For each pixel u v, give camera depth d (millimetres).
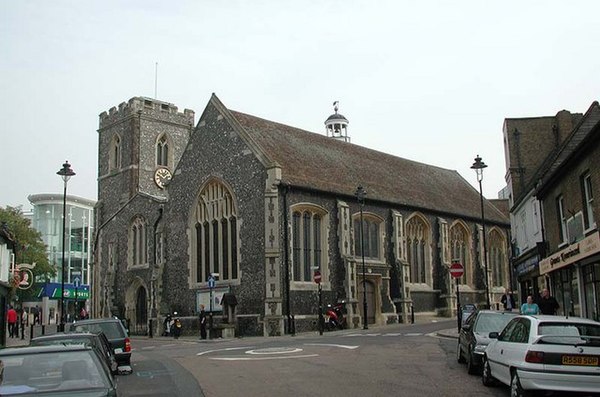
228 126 39906
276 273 35656
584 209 19859
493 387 13430
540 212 27188
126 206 48562
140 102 55656
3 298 31234
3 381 7262
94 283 51469
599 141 17641
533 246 30156
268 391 13438
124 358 18312
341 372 16297
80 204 92812
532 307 20031
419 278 48031
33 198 90125
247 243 37344
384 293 43031
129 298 46969
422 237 49062
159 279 42844
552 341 10875
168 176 56562
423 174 56812
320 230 39531
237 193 38500
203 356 22891
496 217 59094
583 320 11625
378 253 43875
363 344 25266
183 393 13578
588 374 10516
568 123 34219
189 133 58906
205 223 41031
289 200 37188
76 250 91000
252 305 36469
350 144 51062
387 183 47719
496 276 57219
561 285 24531
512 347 11812
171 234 43094
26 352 7773
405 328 36938
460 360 17906
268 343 28609
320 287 35125
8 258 32469
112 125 57188
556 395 11109
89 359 7734
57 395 7012
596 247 17281
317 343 26797
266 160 37062
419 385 13820
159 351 26969
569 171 21219
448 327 36062
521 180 35031
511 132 35594
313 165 41688
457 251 52625
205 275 40500
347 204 41062
